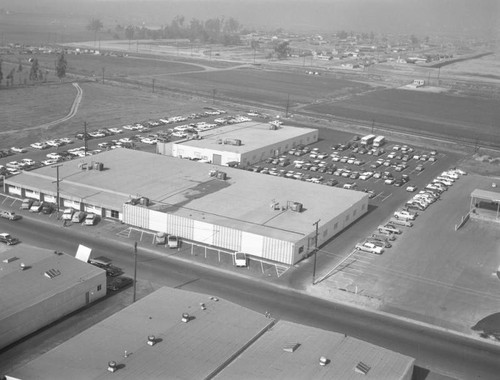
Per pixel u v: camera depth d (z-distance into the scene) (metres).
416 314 65.94
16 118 156.38
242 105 195.12
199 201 89.44
